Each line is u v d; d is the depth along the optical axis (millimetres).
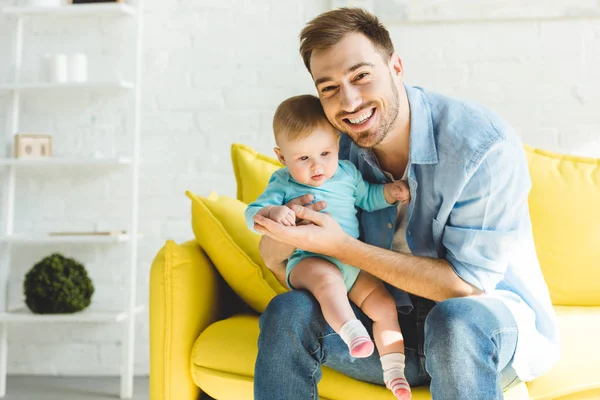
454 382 1243
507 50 2920
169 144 3152
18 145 3016
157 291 1687
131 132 2990
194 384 1688
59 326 3191
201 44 3141
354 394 1479
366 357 1443
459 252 1461
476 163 1450
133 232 2953
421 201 1554
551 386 1538
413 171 1541
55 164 3039
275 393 1322
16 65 3121
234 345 1623
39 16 3242
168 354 1650
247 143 3111
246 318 1810
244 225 1938
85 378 3121
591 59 2877
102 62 3205
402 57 2971
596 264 2088
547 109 2900
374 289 1512
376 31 1501
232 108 3121
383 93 1479
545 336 1510
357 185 1646
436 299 1455
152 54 3166
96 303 3162
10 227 3109
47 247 3215
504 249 1449
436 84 2951
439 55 2951
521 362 1393
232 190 3119
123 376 2842
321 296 1395
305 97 1602
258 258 1883
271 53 3104
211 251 1850
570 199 2129
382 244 1637
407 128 1562
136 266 3162
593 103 2879
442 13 2930
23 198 3232
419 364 1462
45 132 3225
